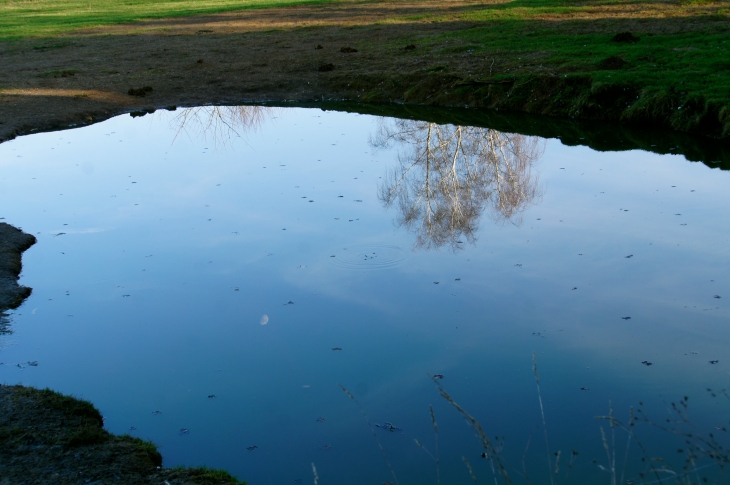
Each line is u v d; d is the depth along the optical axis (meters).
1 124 18.19
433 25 29.38
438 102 19.81
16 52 29.23
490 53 22.56
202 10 40.31
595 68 18.95
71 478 5.62
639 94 17.02
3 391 6.97
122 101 20.92
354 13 35.59
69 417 6.54
